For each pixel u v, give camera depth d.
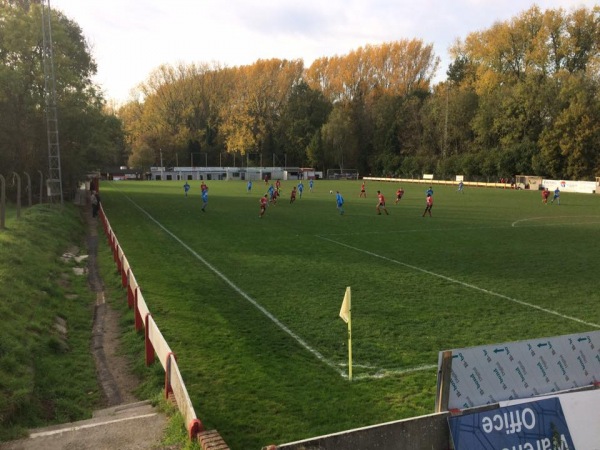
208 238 21.88
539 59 75.94
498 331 9.68
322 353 8.58
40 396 7.08
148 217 30.42
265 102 113.81
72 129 37.91
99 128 41.94
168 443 5.41
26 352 8.03
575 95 67.12
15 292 10.64
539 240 21.48
